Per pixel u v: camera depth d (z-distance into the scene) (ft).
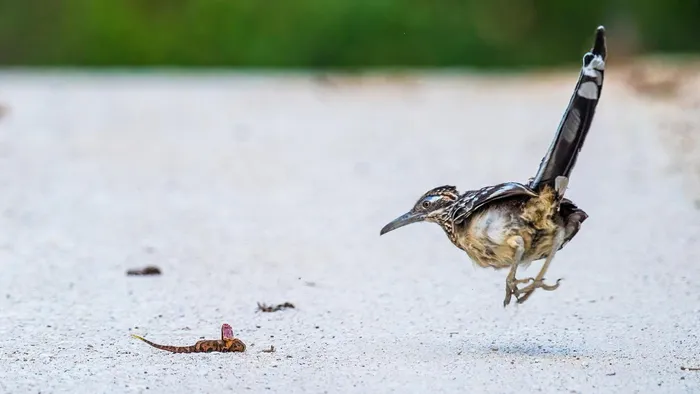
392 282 40.29
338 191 55.26
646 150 63.67
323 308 37.27
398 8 132.87
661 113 75.05
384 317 36.19
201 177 58.59
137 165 61.41
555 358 31.60
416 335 34.19
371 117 77.82
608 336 33.81
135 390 29.30
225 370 30.89
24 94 88.38
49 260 43.19
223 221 49.44
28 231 47.47
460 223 30.78
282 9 133.39
